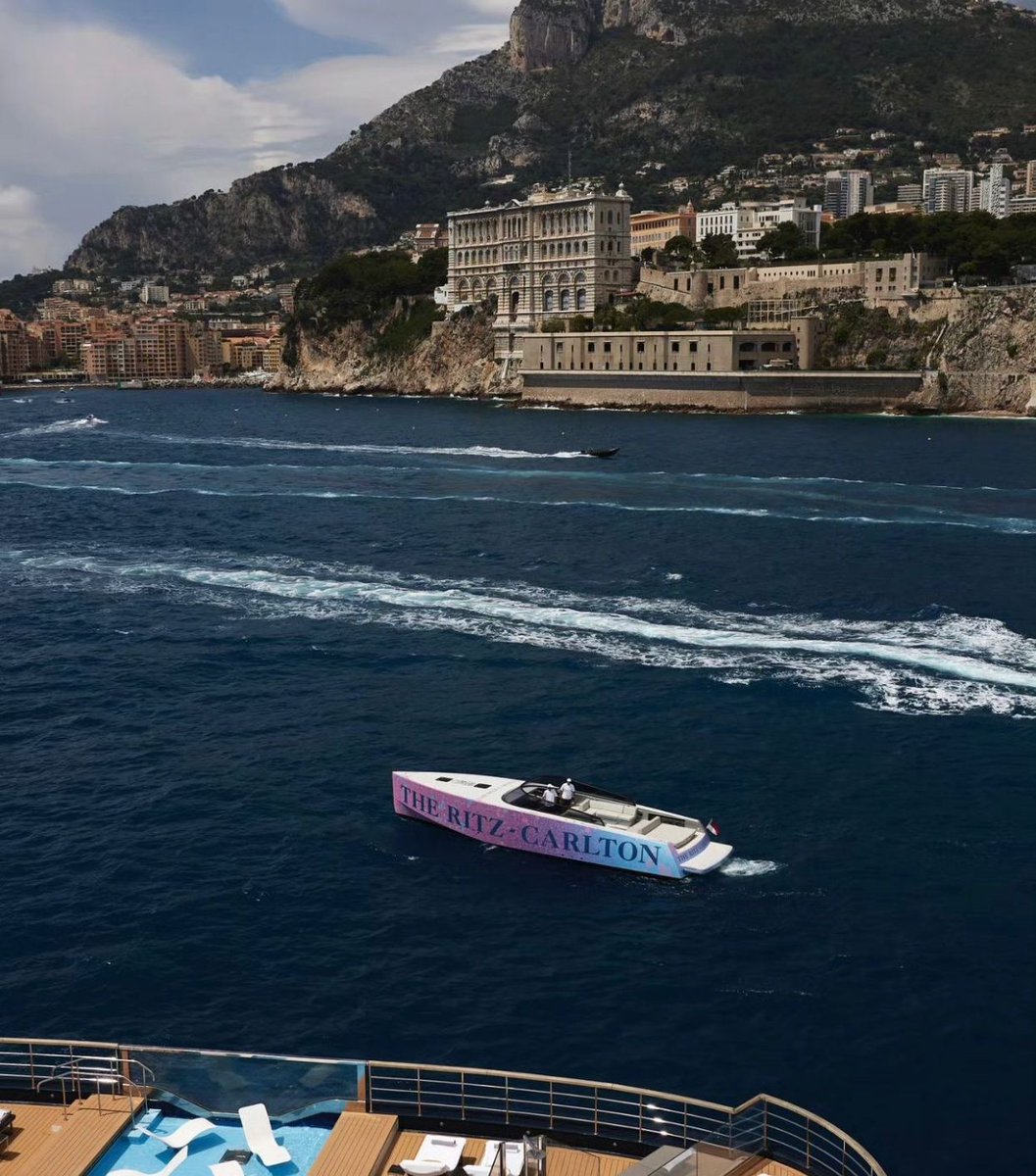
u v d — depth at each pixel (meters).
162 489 128.38
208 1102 23.16
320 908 39.94
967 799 46.88
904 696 58.16
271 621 73.12
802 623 70.69
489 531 100.56
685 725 55.00
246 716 57.81
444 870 42.69
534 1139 21.12
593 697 58.94
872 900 39.75
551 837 43.50
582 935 38.16
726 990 34.97
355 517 108.06
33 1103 23.38
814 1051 32.09
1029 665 62.56
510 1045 32.53
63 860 43.44
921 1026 33.03
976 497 118.44
